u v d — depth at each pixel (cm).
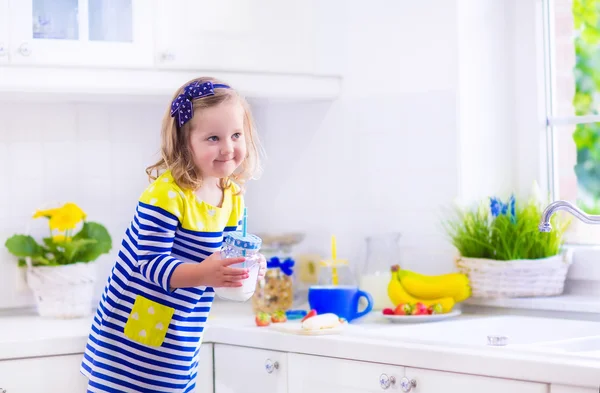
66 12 252
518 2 275
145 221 195
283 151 314
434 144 270
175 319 201
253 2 274
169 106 204
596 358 175
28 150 291
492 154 273
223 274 186
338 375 213
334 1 289
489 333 237
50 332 238
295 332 225
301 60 283
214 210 203
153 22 261
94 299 297
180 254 201
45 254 274
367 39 286
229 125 199
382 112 283
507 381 182
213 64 269
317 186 304
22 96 271
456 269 264
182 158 201
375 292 266
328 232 301
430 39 270
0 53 244
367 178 288
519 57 276
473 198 267
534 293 250
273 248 286
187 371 208
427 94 271
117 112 303
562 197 271
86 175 299
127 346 201
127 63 257
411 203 276
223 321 253
